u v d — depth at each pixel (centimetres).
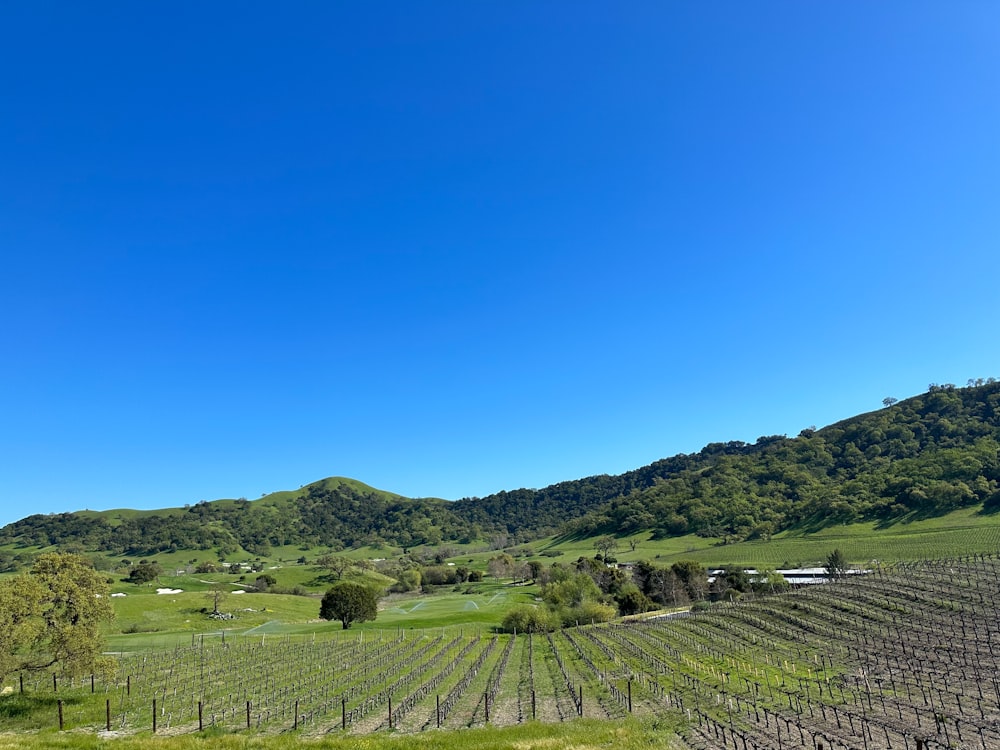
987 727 2669
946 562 8781
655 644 6109
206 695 4506
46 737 2992
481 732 2980
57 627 3856
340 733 3303
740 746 2688
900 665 4072
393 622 9562
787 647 5172
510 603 11700
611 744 2702
